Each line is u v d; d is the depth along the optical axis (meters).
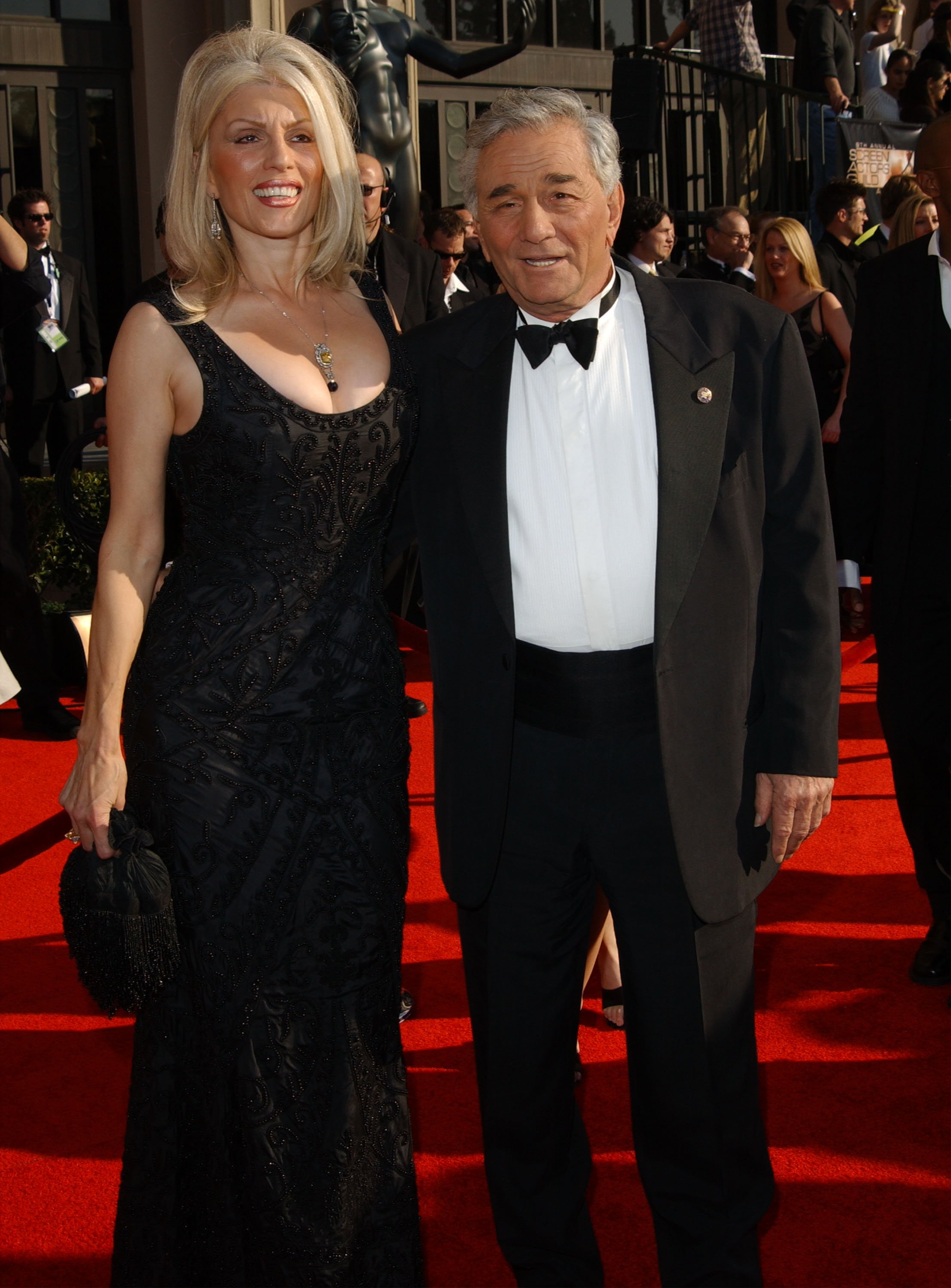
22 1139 2.35
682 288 1.79
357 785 1.78
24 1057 2.64
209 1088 1.74
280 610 1.72
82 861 1.65
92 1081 2.55
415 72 8.02
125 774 1.69
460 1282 1.95
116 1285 1.79
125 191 8.49
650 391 1.72
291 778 1.74
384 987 1.83
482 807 1.78
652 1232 2.06
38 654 4.98
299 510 1.72
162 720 1.71
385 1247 1.83
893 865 3.52
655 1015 1.79
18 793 4.30
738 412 1.73
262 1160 1.73
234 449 1.70
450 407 1.79
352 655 1.78
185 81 1.74
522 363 1.77
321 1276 1.75
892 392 2.65
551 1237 1.87
